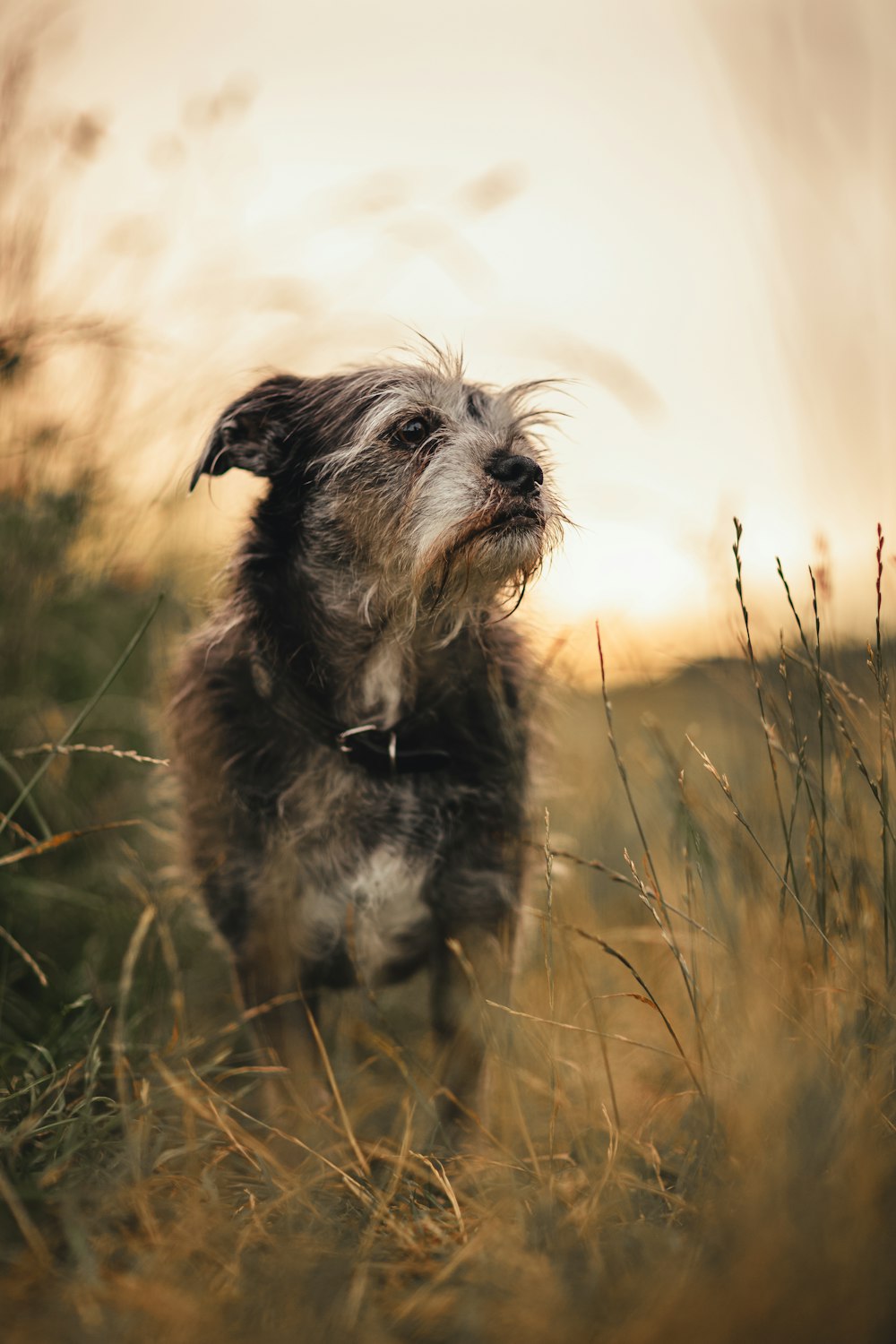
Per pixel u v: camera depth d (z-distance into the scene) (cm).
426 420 316
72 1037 276
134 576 412
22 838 331
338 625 299
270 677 288
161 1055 269
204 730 290
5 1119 235
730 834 267
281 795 282
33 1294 176
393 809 283
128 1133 215
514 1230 189
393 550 297
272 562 306
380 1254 192
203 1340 159
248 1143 223
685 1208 191
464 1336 161
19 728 347
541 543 301
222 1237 193
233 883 286
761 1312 149
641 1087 268
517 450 329
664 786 347
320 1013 313
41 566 362
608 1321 158
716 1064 224
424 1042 326
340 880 286
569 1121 236
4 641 354
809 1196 169
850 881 244
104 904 327
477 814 285
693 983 256
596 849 380
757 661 300
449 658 293
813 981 228
